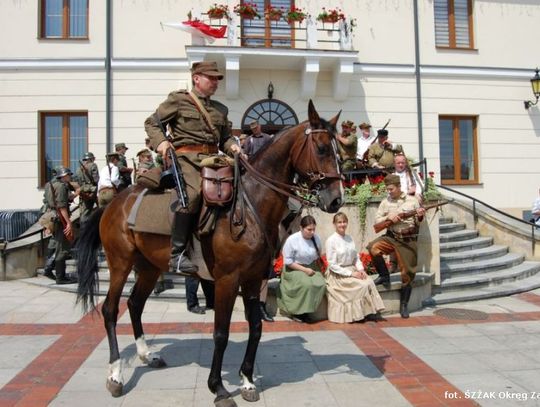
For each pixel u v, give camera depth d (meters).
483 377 4.27
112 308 4.27
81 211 9.20
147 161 8.74
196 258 3.78
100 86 12.62
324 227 8.10
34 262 9.41
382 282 6.64
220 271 3.66
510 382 4.15
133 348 5.12
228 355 4.91
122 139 12.58
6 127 12.41
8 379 4.23
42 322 6.25
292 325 6.11
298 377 4.28
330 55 12.09
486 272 8.98
